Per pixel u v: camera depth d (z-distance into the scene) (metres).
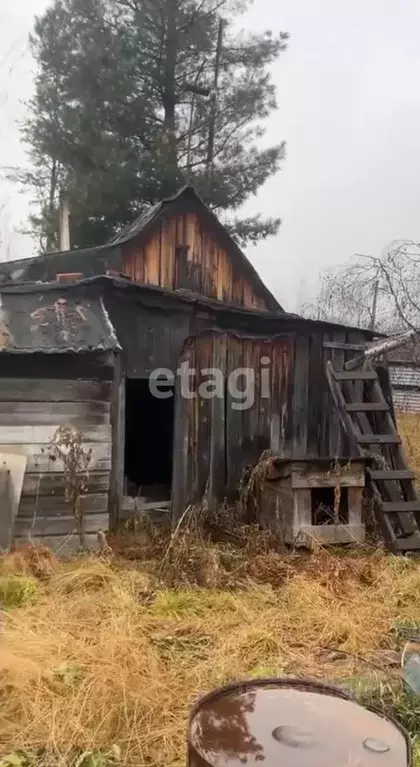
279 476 5.85
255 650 3.80
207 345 6.57
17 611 4.06
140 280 9.81
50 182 17.00
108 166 14.42
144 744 2.88
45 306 5.87
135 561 5.27
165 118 15.51
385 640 4.07
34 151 15.62
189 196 10.45
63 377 5.52
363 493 6.01
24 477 5.38
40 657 3.44
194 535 5.68
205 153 16.02
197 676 3.43
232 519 6.42
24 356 5.39
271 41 15.75
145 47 14.94
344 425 6.43
